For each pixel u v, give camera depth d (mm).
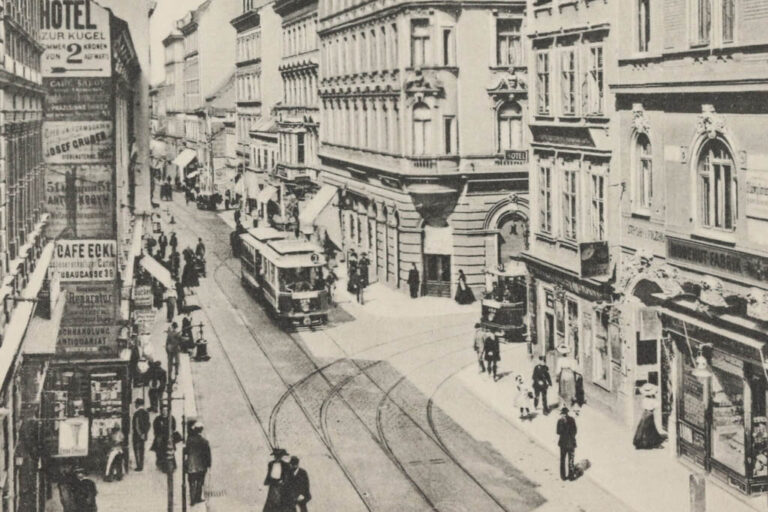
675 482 23406
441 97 46375
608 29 28312
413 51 47219
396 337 40406
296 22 74250
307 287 42469
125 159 39438
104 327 24469
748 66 21750
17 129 19000
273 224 74812
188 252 52375
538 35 33125
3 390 14469
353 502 22406
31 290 18031
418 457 25641
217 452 26266
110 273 24531
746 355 21828
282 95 81688
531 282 35062
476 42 46406
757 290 21328
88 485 20188
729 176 23203
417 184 46719
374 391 32219
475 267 47469
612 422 28641
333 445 26719
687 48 24266
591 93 29625
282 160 76312
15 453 17438
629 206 27516
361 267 50219
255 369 35375
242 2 105500
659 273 25781
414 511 21797
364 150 54906
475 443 26766
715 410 23453
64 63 24656
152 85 153500
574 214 31422
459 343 39031
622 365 28016
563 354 29625
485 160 46781
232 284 53906
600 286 28609
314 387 32812
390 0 49438
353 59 57281
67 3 24656
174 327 33906
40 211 24016
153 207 90938
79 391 24359
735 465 22656
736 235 22688
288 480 20484
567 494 22703
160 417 25219
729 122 22750
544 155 33438
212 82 111062
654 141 26141
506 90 46344
